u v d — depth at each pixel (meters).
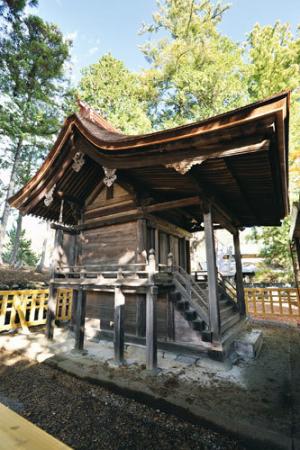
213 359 4.18
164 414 2.80
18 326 6.55
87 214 6.77
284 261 11.97
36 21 12.59
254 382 3.41
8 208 13.16
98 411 2.86
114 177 4.46
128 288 4.43
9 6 11.37
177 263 7.07
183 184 4.76
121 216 5.89
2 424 0.89
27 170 15.09
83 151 4.96
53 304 5.66
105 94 14.80
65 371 3.93
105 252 6.14
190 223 8.11
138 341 5.08
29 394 3.25
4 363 4.36
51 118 12.95
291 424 2.39
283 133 2.74
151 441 2.33
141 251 5.37
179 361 4.26
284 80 11.41
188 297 4.85
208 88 13.12
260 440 2.23
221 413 2.59
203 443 2.31
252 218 7.23
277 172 3.93
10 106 11.23
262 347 5.21
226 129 2.89
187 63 14.52
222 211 5.65
